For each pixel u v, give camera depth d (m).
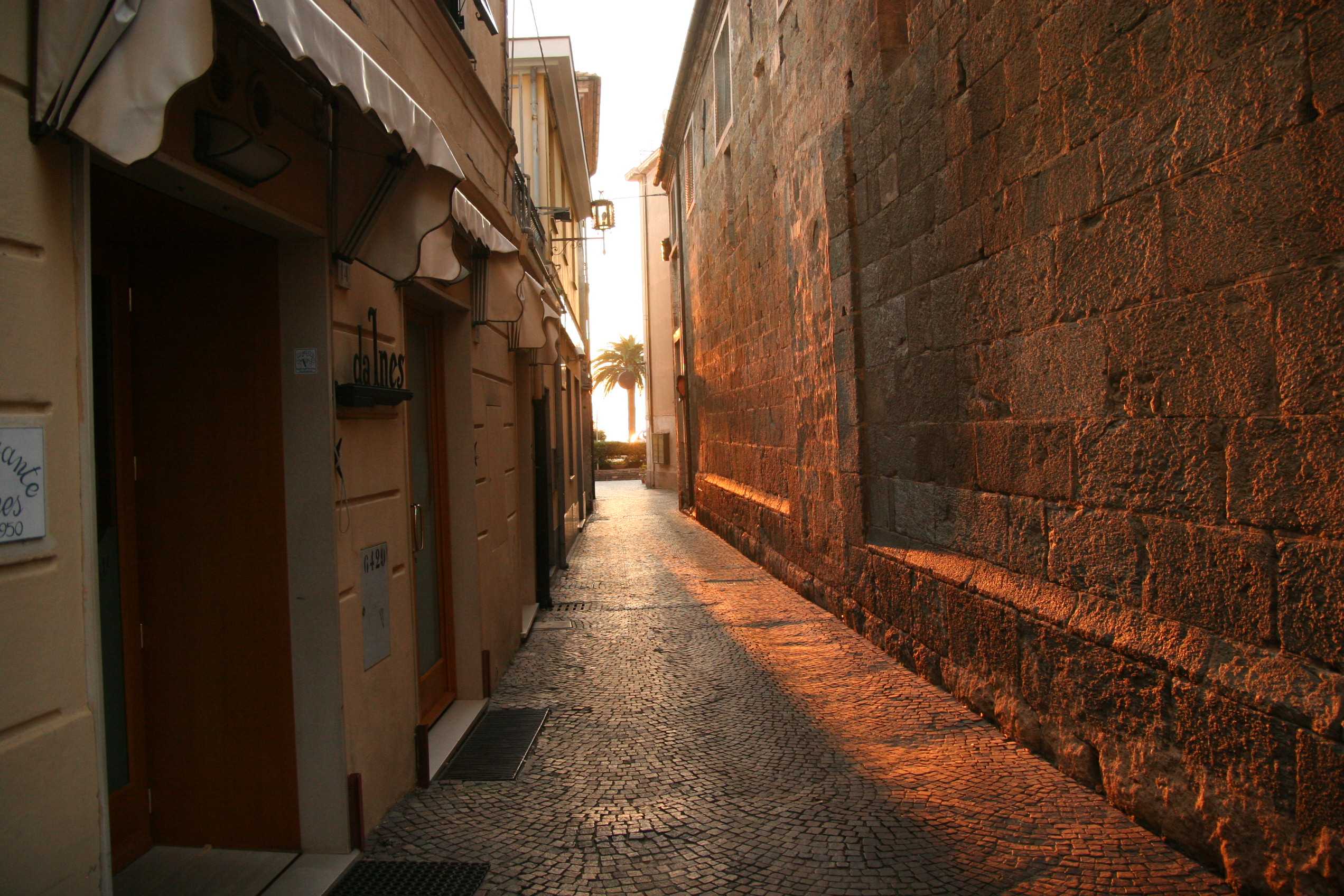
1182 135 3.12
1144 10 3.30
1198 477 3.10
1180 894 2.89
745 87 11.54
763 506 10.84
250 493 3.16
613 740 4.70
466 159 4.94
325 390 3.11
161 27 1.86
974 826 3.46
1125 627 3.52
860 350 6.93
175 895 2.90
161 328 3.17
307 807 3.20
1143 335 3.38
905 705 5.12
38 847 1.79
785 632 7.24
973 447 4.95
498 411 6.23
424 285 4.34
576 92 14.33
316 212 3.07
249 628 3.19
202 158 2.40
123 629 3.13
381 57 2.81
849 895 2.96
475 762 4.38
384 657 3.67
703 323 16.19
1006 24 4.38
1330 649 2.56
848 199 6.92
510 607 6.50
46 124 1.81
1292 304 2.66
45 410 1.84
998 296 4.58
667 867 3.20
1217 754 2.97
